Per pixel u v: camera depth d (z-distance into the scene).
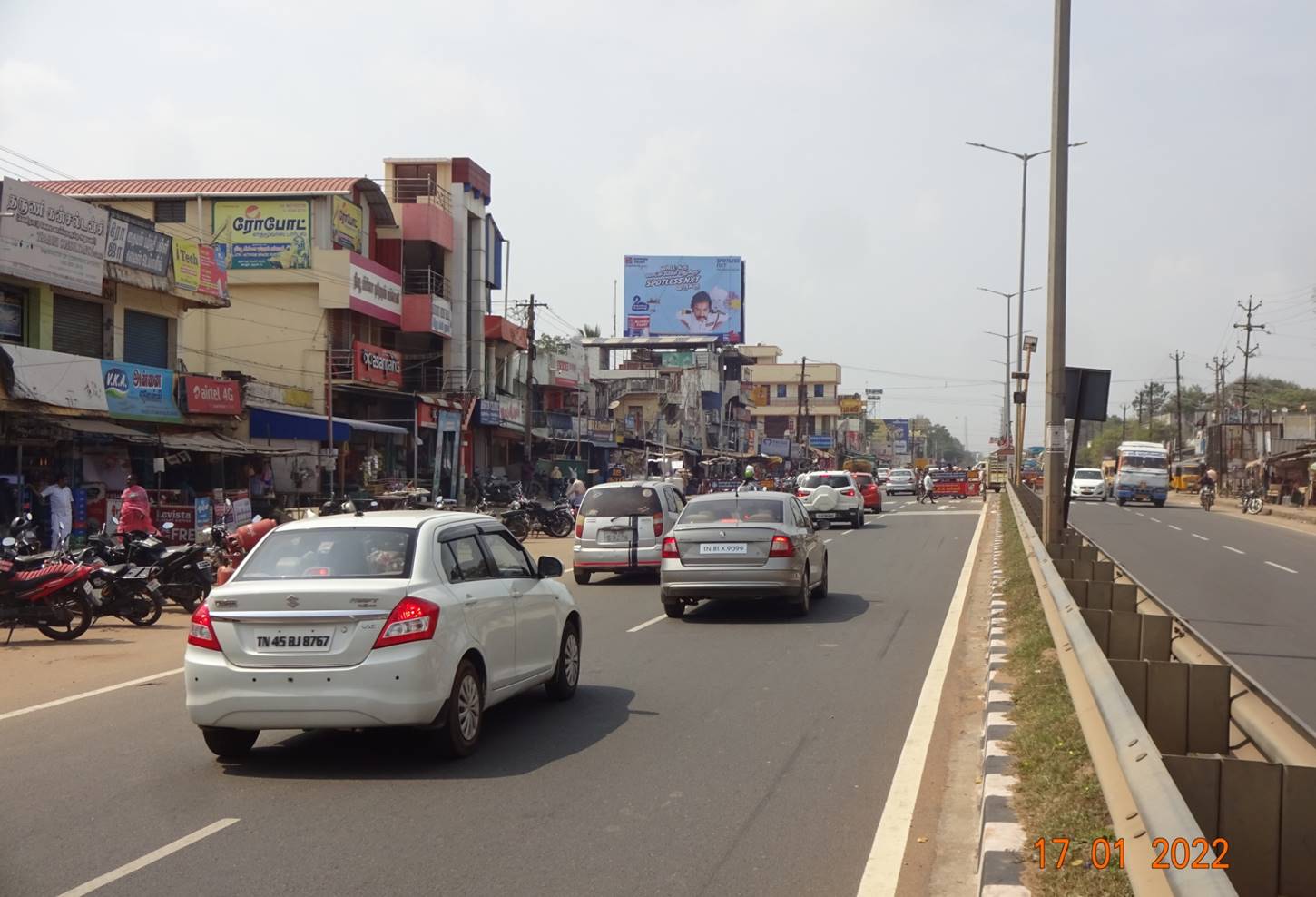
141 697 9.49
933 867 5.30
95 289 21.94
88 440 20.61
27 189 19.88
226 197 34.34
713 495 15.02
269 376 34.12
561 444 53.97
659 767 7.03
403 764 7.14
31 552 13.81
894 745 7.57
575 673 9.34
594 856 5.39
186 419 24.42
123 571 13.71
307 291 34.25
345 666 6.80
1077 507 51.12
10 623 12.35
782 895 4.89
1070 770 5.68
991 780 5.91
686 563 13.84
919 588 17.33
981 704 8.92
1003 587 15.20
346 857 5.38
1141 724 3.78
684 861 5.32
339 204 35.44
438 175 42.75
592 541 18.17
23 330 20.97
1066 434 15.56
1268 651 11.66
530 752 7.44
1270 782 3.74
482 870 5.20
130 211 34.50
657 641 12.30
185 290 25.09
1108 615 7.34
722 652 11.52
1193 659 6.36
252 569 7.43
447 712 7.05
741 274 76.25
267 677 6.83
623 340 74.69
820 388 112.94
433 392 41.16
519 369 49.69
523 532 27.42
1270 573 20.39
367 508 21.89
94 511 20.12
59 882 5.05
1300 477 62.00
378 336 38.19
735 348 81.69
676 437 69.38
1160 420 142.38
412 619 6.89
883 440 152.88
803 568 14.26
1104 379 15.71
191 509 19.89
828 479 33.16
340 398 35.03
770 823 5.91
